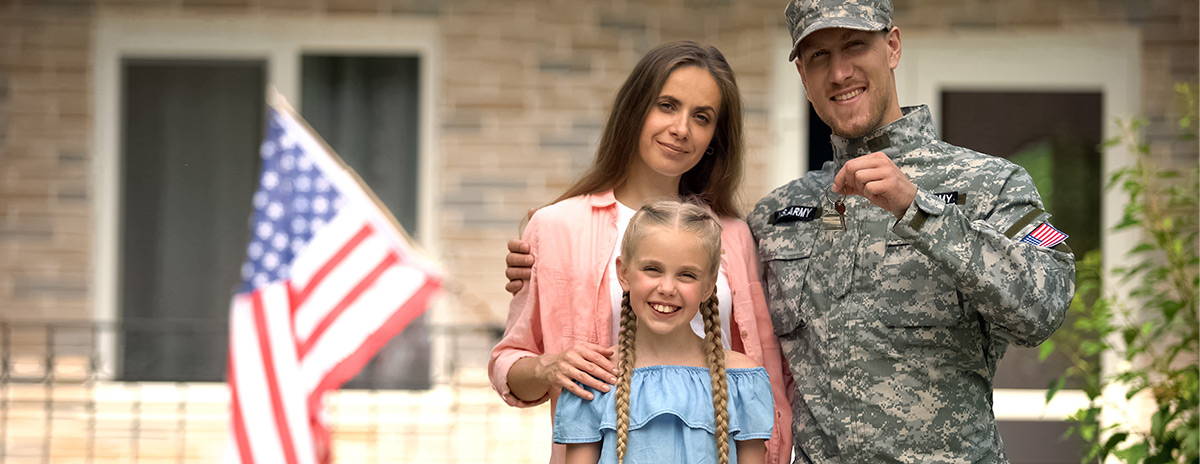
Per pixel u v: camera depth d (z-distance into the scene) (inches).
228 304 221.9
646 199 101.6
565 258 98.3
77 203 216.7
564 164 217.8
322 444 154.0
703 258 86.6
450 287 216.4
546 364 91.3
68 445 195.6
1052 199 214.7
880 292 89.9
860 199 92.9
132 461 191.2
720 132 102.5
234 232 222.5
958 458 88.3
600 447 88.5
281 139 151.4
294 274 148.0
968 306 88.4
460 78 218.2
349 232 149.9
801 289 94.9
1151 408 200.7
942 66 216.5
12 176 215.9
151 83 221.3
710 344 90.5
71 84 216.8
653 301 86.8
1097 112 214.2
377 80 221.9
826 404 91.5
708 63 97.8
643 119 97.5
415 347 215.9
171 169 221.8
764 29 215.2
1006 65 215.6
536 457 191.8
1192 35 210.5
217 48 221.0
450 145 217.9
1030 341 82.2
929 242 80.2
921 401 88.4
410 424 199.9
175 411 201.8
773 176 215.0
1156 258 205.2
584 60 218.2
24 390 206.7
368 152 222.1
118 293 220.4
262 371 144.9
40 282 215.8
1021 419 209.8
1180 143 209.5
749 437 88.4
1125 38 212.7
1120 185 211.9
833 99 94.0
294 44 221.5
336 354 147.0
